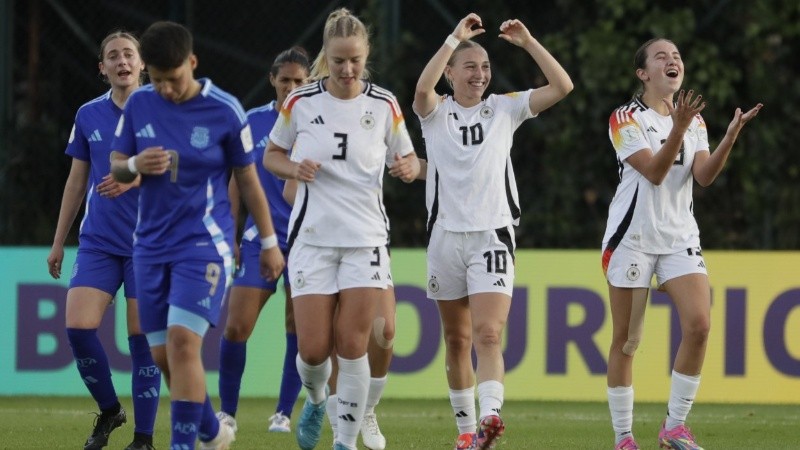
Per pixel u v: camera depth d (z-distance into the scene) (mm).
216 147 20406
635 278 24422
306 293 21828
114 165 20188
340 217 21688
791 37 44438
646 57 25000
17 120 43375
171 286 20359
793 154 44062
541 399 37656
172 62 19719
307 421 23312
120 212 24969
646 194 24391
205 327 20406
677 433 24797
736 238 43688
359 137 21938
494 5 45188
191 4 45625
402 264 37969
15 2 44500
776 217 43750
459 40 24000
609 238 24750
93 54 44875
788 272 37594
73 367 37875
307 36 45406
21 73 44406
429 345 37844
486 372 22859
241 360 28922
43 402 36312
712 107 44250
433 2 44688
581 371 37719
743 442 28141
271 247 21484
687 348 24453
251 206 21203
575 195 44281
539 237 44219
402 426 31062
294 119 22266
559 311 37781
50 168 43250
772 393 37500
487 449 22703
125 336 37781
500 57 45094
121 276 25250
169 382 21578
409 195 44062
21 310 37844
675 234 24469
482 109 24016
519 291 37844
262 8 45562
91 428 29906
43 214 43094
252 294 28656
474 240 23484
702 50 44250
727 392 37562
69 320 24797
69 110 44656
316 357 21859
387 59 44062
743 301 37594
